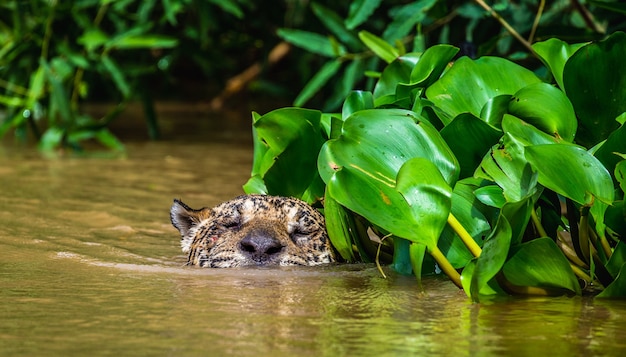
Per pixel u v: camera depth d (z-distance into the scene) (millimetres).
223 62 23453
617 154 8438
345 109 10328
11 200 14398
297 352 6586
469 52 13859
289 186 10828
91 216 13320
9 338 6965
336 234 9891
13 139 22422
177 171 17516
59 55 20234
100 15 20188
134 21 21094
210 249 10328
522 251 8250
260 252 10055
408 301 8305
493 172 8664
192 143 21609
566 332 7176
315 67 24750
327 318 7617
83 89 21531
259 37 24344
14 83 20734
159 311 7836
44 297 8398
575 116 9531
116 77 19484
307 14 21672
